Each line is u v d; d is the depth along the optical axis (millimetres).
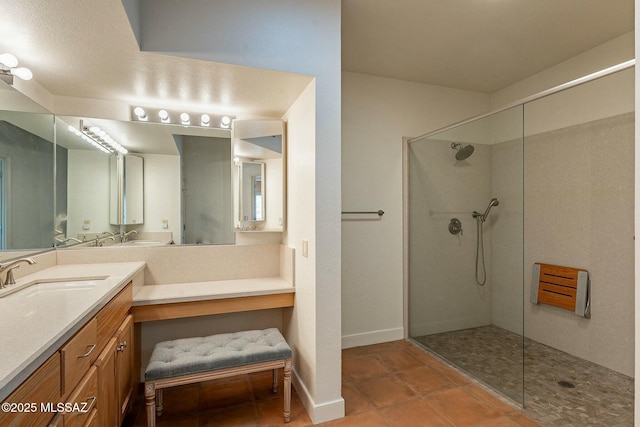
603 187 2436
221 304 2025
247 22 1672
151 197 2301
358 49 2527
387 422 1813
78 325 1031
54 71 1730
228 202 2432
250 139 2426
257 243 2496
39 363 799
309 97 1911
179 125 2350
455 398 2055
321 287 1838
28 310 1093
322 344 1838
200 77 1812
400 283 3098
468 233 2734
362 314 2953
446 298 2844
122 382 1582
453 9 2029
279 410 1928
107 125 2203
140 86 1945
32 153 1789
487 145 2596
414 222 3105
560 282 2715
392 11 2045
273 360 1792
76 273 1736
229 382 2260
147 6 1514
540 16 2109
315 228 1830
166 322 2262
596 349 2480
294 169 2250
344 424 1794
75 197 2119
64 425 922
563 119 2730
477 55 2635
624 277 2307
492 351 2596
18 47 1486
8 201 1555
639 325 794
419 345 2941
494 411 1912
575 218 2631
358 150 2938
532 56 2652
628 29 2275
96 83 1894
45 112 1962
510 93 3240
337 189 1884
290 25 1759
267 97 2135
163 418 1841
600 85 2465
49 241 1982
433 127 3227
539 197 2928
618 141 2344
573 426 1760
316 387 1820
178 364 1625
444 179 2875
